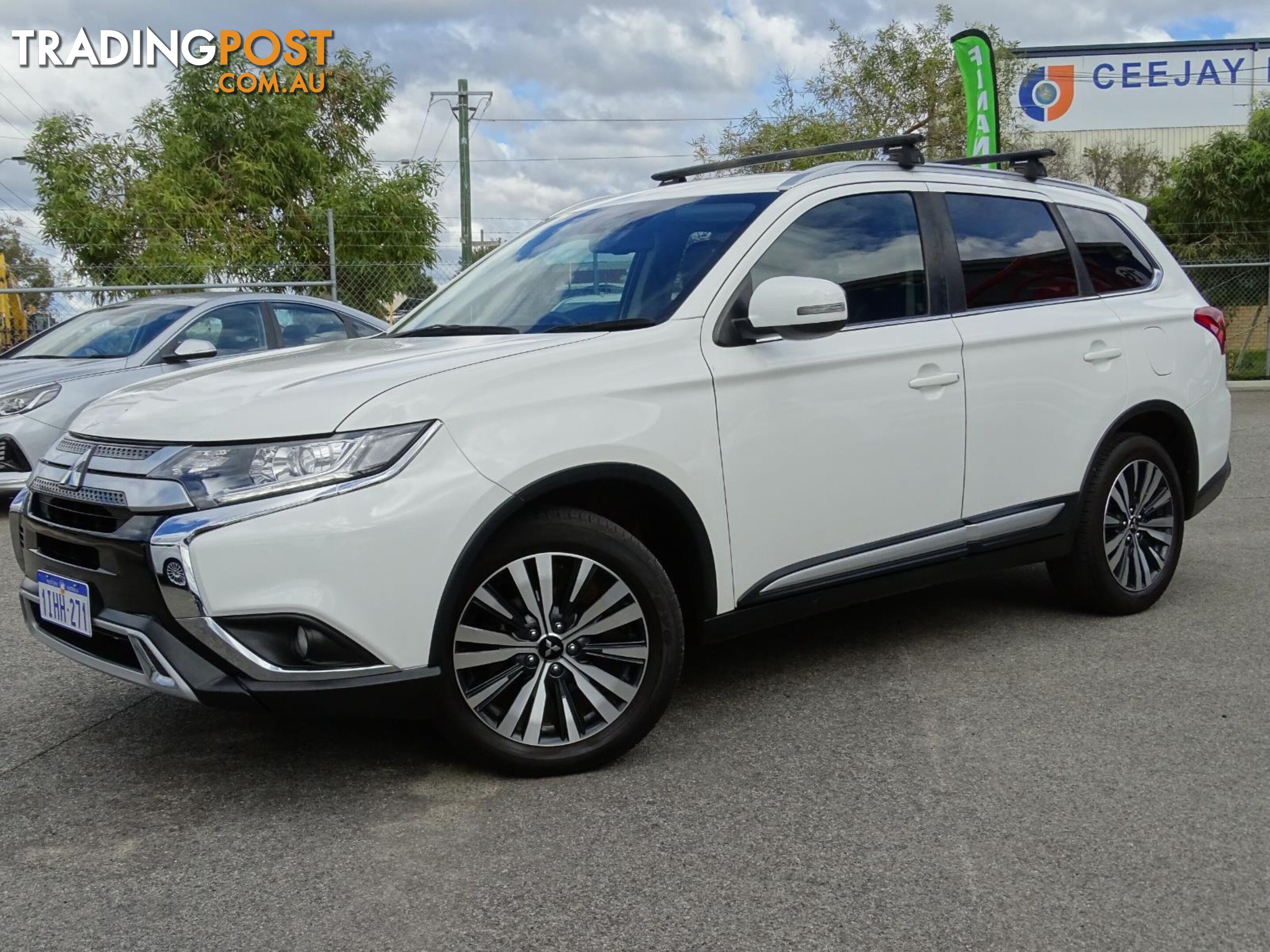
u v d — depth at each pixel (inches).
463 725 129.8
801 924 103.0
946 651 183.2
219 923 104.6
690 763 139.7
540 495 129.6
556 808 127.6
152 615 121.6
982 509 175.3
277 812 127.8
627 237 166.2
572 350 136.9
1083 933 101.0
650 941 100.7
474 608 130.5
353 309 394.3
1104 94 1966.0
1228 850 115.8
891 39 949.2
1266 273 687.7
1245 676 169.0
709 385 143.7
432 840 120.3
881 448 160.9
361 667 121.8
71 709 162.4
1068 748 142.5
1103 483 191.3
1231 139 941.2
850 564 159.2
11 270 573.6
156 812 128.4
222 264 713.0
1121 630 193.6
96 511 126.4
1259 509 300.5
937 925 102.5
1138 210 213.9
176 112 778.2
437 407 125.3
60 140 748.0
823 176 166.6
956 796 129.1
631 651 137.7
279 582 117.7
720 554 145.7
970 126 678.5
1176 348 204.1
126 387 148.6
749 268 153.0
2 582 242.4
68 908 107.5
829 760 140.0
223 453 120.2
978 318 175.5
